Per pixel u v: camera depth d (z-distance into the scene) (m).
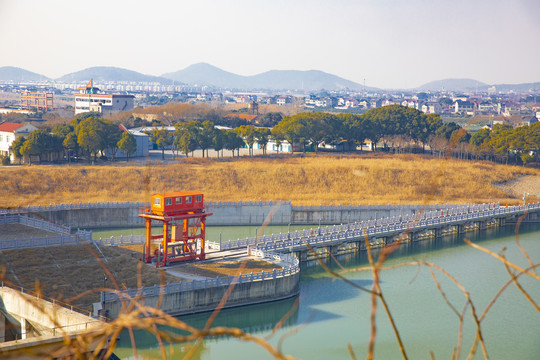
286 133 186.25
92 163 161.75
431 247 116.62
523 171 179.00
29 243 81.38
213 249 96.00
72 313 55.94
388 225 120.06
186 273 81.25
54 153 166.25
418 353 62.12
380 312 75.19
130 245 94.44
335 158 178.38
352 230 115.69
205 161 168.38
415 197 152.25
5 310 63.22
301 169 160.62
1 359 38.66
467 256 108.19
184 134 170.50
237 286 76.44
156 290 70.56
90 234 88.69
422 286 87.06
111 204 121.81
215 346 64.31
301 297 81.94
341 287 86.62
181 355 61.31
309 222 132.38
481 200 155.50
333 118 197.75
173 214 84.00
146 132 189.00
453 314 74.44
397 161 175.62
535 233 133.25
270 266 87.31
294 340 65.44
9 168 146.62
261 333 68.31
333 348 63.09
